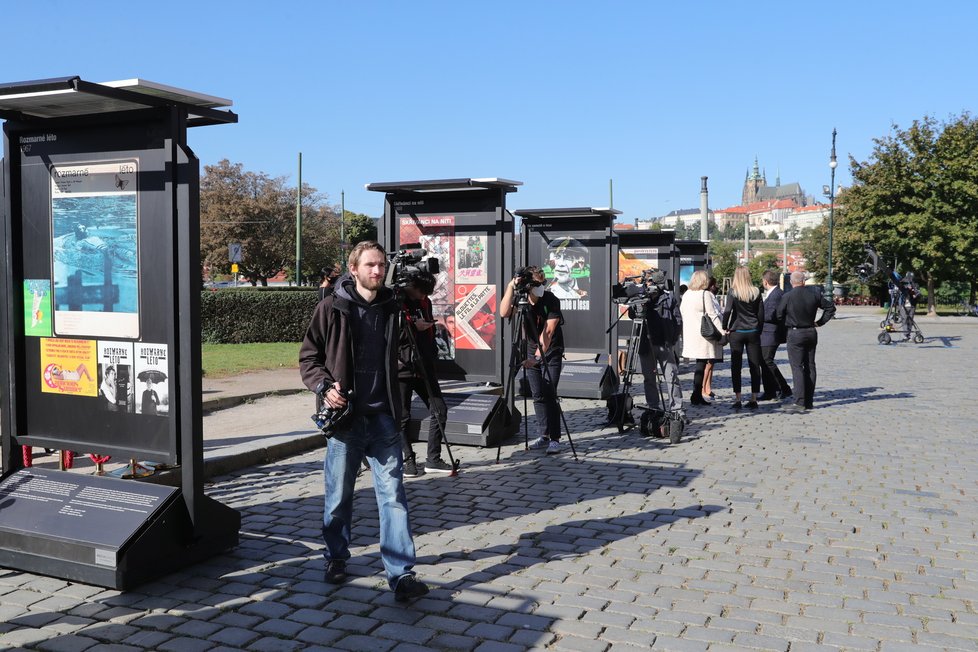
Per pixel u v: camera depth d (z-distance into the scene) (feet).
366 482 22.97
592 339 42.06
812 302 37.27
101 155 16.25
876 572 15.69
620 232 55.16
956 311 169.17
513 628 13.03
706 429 32.30
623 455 26.94
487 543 17.38
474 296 29.73
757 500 21.06
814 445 28.76
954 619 13.47
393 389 14.57
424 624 13.17
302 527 18.53
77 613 13.62
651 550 16.94
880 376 53.52
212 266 178.70
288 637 12.71
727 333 38.01
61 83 13.88
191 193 15.17
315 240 182.19
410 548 14.23
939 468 25.02
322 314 14.34
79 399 16.87
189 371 15.38
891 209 143.54
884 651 12.25
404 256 22.59
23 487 16.49
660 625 13.14
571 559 16.35
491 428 28.37
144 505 15.34
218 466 23.91
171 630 12.96
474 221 29.48
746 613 13.65
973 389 46.03
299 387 42.09
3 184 17.15
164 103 15.03
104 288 16.44
